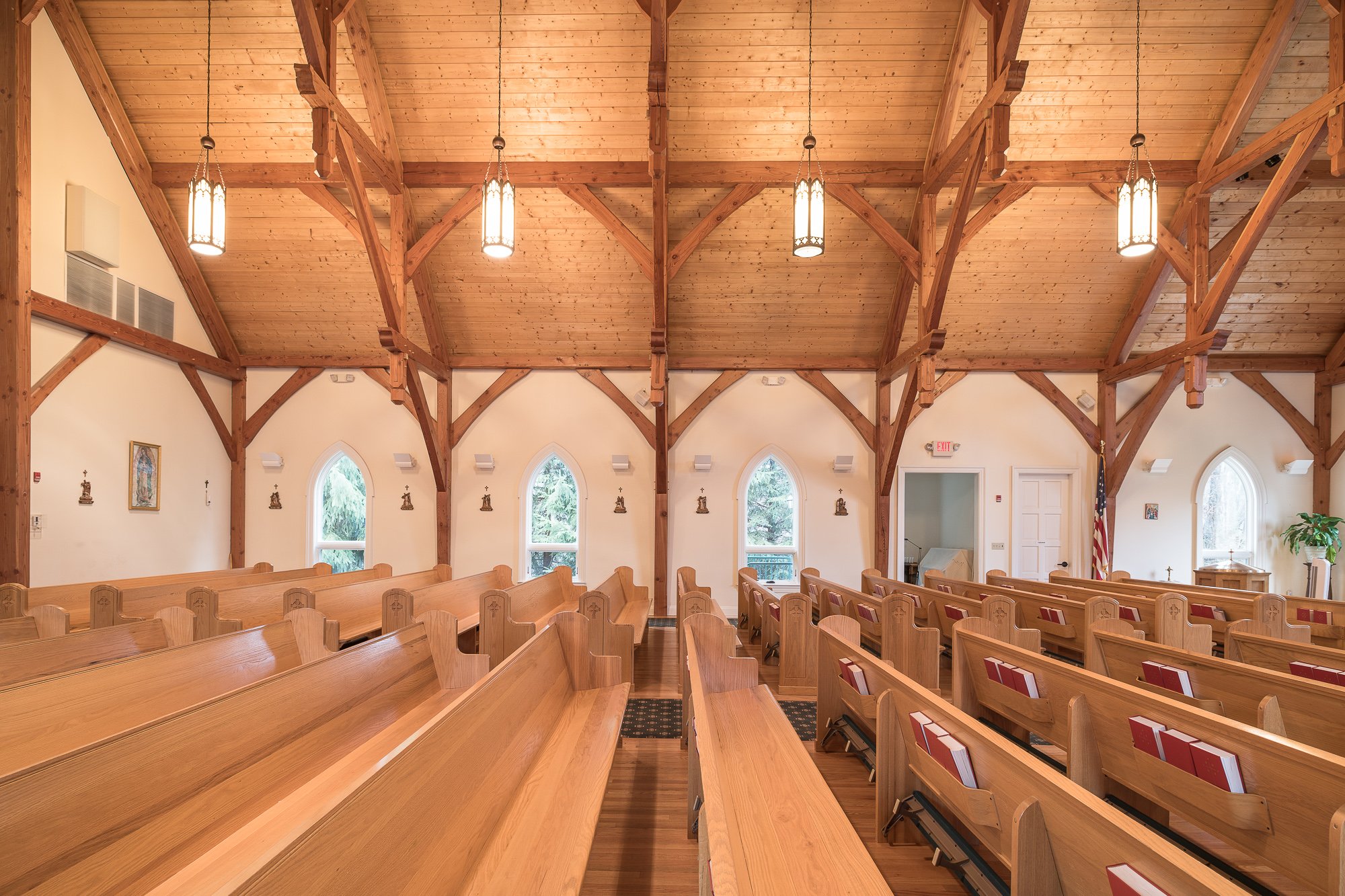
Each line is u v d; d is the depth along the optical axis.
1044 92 7.77
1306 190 8.52
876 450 10.73
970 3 7.00
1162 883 1.45
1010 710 3.64
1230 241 8.94
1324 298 9.92
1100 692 2.87
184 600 5.71
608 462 10.79
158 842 2.02
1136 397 10.88
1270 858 2.10
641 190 8.57
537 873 2.13
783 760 2.90
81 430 7.86
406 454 10.52
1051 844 1.88
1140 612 5.66
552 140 8.24
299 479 10.69
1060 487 10.90
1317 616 5.69
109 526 8.27
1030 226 9.04
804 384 10.87
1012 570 10.78
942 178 7.84
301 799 2.38
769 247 9.27
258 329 10.40
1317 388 10.84
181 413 9.50
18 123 6.67
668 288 9.51
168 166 8.52
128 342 8.41
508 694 2.86
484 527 10.72
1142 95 7.78
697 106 7.93
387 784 1.72
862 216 8.40
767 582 10.93
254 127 8.20
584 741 3.29
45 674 3.46
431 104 7.97
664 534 10.41
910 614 5.44
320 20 6.44
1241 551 10.92
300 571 7.88
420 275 9.41
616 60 7.59
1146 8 7.13
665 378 8.73
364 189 7.61
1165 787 2.44
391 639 3.77
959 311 10.15
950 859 2.56
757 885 1.97
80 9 7.37
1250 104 7.61
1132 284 9.74
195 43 7.56
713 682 4.00
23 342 6.70
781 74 7.67
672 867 3.01
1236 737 2.21
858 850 2.17
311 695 2.90
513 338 10.55
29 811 1.67
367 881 1.56
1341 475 10.59
